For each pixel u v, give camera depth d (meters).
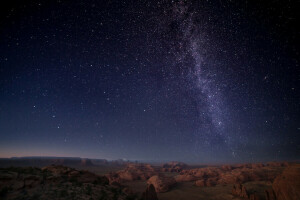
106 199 11.73
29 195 9.12
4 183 9.36
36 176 11.15
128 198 13.77
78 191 11.32
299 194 12.83
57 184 11.38
